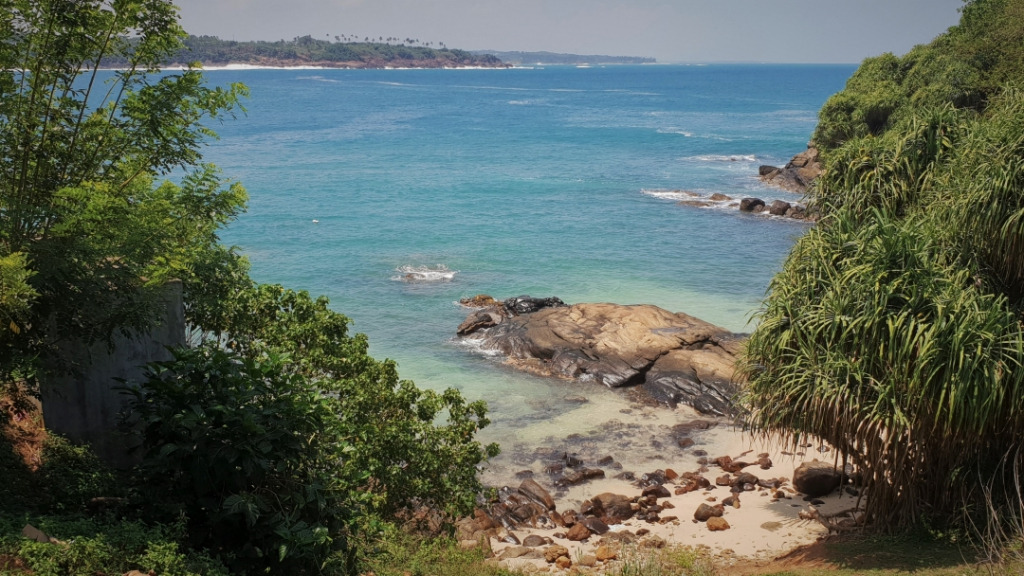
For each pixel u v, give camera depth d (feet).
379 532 37.99
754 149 299.79
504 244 150.30
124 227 32.30
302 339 47.80
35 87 33.06
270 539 27.91
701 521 56.39
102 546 24.20
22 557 22.63
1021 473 42.75
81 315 33.01
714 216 176.86
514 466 67.62
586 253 143.23
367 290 120.16
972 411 38.75
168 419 28.99
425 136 352.08
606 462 68.28
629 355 87.71
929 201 51.19
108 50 34.76
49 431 36.06
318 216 176.65
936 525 44.19
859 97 205.67
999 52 185.88
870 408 41.52
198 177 39.17
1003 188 43.73
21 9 31.78
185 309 46.75
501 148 306.55
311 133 364.58
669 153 290.56
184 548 27.61
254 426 27.68
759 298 115.55
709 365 83.82
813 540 50.42
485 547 50.21
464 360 92.73
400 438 43.37
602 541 53.57
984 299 41.83
